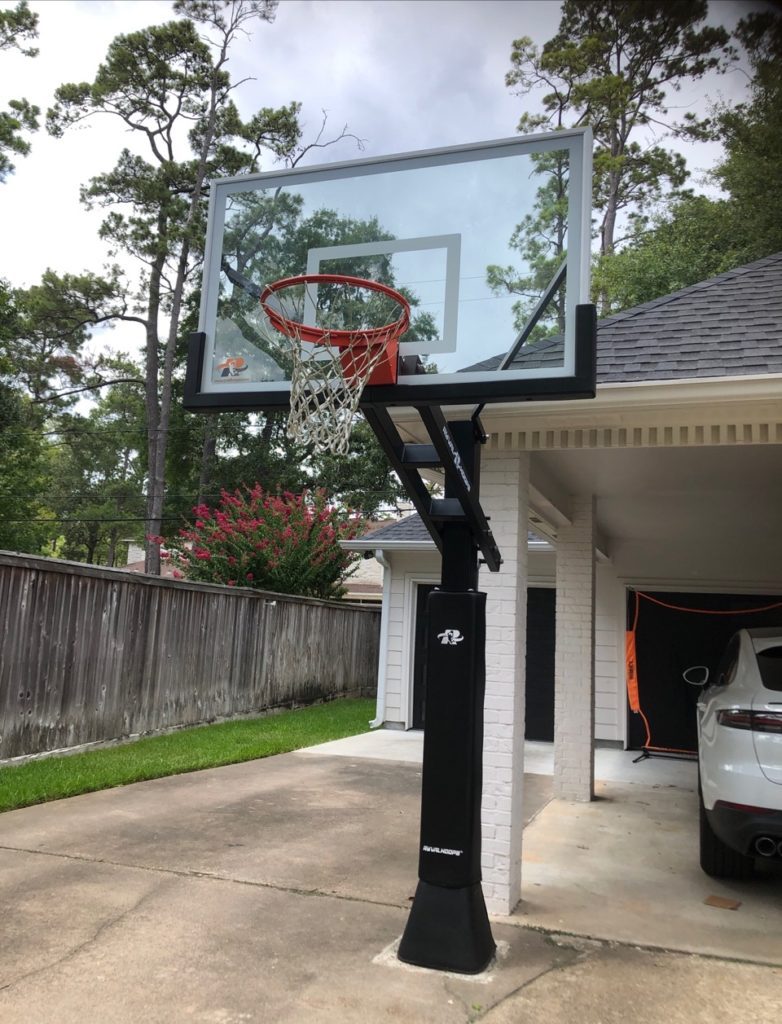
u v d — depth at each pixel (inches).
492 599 191.9
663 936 163.2
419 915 146.9
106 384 1338.6
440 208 142.0
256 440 1179.3
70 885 182.7
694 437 180.4
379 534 506.0
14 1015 124.2
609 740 418.6
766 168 911.7
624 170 1158.3
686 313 206.1
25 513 1067.3
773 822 166.7
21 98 1063.6
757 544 394.0
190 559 635.5
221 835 228.4
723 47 989.8
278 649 512.4
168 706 399.5
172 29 1187.3
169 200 1206.9
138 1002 129.2
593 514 292.7
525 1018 127.4
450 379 131.6
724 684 202.7
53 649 320.8
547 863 215.3
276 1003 129.8
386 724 473.4
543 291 131.7
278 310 139.9
